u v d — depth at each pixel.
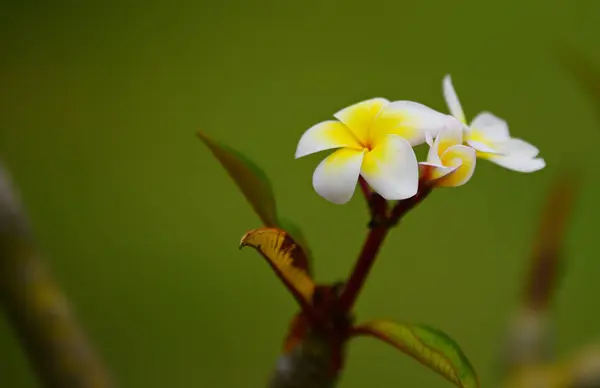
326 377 0.79
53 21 2.49
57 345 0.80
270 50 2.39
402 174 0.75
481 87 2.22
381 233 0.79
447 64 2.27
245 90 2.32
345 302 0.79
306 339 0.79
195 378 1.86
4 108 2.30
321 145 0.77
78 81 2.36
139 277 2.03
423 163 0.76
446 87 0.81
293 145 2.18
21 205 0.80
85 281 2.01
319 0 2.51
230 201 2.15
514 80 2.23
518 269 1.93
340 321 0.79
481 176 2.07
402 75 2.27
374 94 2.23
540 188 2.04
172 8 2.54
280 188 2.08
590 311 1.87
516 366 0.85
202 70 2.37
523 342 0.86
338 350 0.79
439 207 2.03
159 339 1.93
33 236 0.80
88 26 2.49
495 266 1.95
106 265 2.05
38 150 2.22
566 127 2.13
